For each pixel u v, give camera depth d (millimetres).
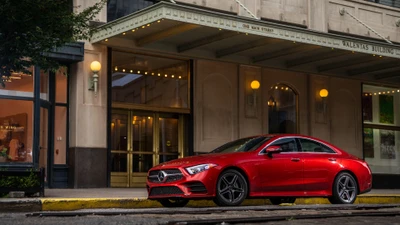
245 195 11336
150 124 19281
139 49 18531
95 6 12133
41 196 12531
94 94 17906
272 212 10016
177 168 11125
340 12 22578
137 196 13391
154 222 7918
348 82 23375
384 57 19766
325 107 22594
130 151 18812
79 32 11875
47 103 17172
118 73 18500
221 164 11141
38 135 16234
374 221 8578
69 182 17625
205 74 20031
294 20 21484
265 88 21234
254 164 11492
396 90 24844
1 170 12094
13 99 15938
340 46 18266
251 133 20797
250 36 17719
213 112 20125
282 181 11758
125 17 16406
